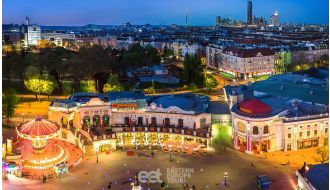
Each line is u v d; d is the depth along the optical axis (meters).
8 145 166.75
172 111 198.75
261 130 177.50
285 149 181.62
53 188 145.38
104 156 176.12
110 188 145.12
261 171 159.38
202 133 185.75
